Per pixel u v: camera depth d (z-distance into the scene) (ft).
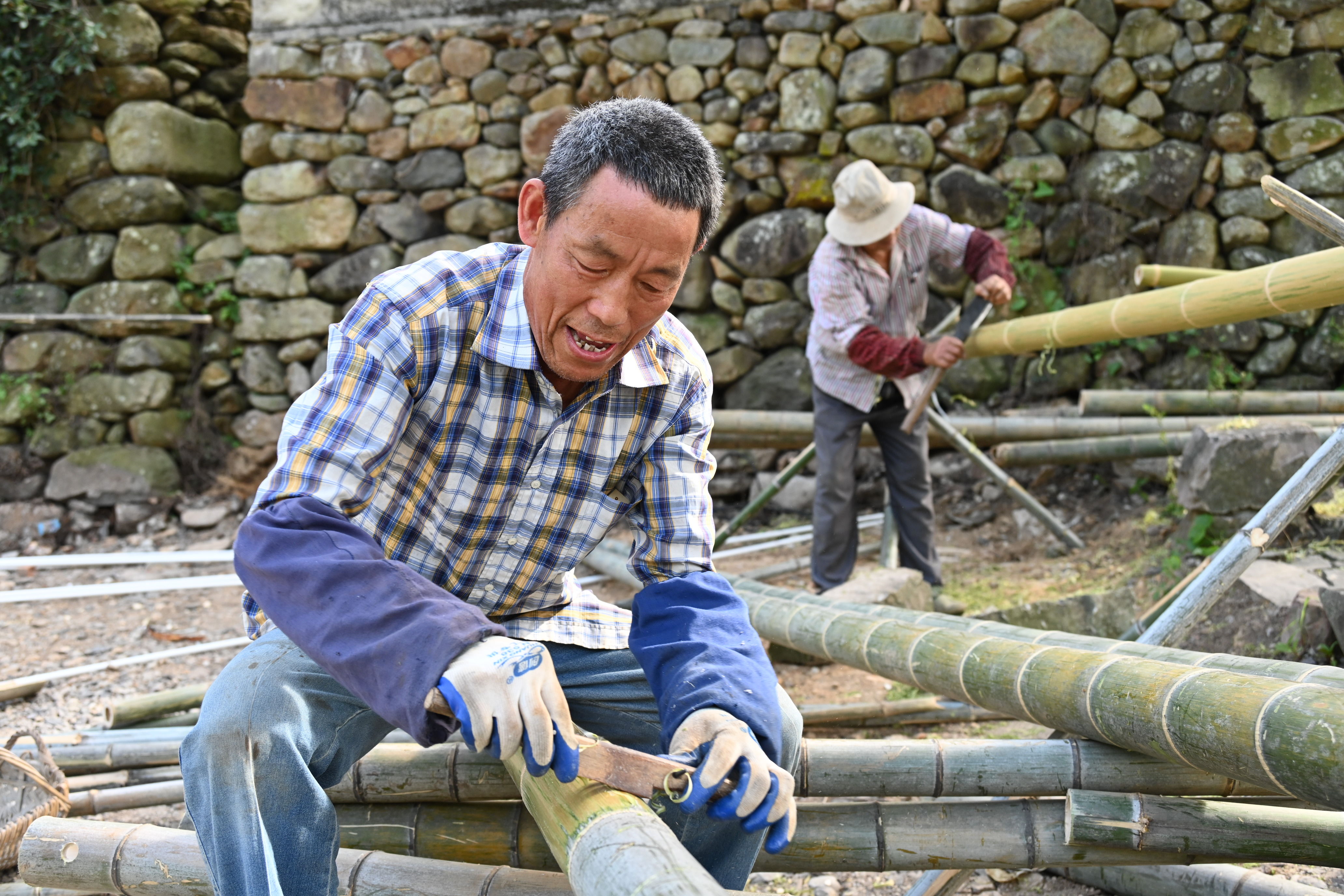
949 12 16.99
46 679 11.87
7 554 18.17
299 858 4.77
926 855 6.01
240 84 20.43
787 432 16.22
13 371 19.26
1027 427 15.69
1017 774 6.07
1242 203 16.31
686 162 4.37
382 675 4.04
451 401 5.23
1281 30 15.98
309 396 4.93
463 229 18.98
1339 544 12.05
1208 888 6.42
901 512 14.11
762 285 17.99
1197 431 13.09
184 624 14.29
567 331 4.77
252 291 19.56
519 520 5.59
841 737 9.87
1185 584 10.75
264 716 4.82
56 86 18.90
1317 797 4.64
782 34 17.47
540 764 3.80
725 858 5.17
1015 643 6.90
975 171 17.19
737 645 4.94
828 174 17.49
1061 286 17.16
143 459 19.21
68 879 6.01
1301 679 5.66
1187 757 5.28
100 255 19.43
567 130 4.60
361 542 4.47
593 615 6.16
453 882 5.69
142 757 8.70
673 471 5.65
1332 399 14.69
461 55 18.69
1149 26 16.46
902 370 12.64
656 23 17.93
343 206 19.31
